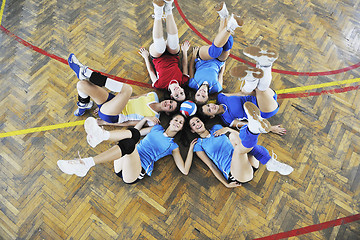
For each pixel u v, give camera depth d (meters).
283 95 2.91
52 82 2.88
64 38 3.09
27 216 2.36
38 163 2.55
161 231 2.35
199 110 2.60
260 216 2.42
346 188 2.52
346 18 3.36
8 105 2.77
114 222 2.37
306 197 2.49
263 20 3.30
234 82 2.96
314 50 3.15
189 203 2.46
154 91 2.89
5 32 3.12
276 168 2.28
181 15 3.27
